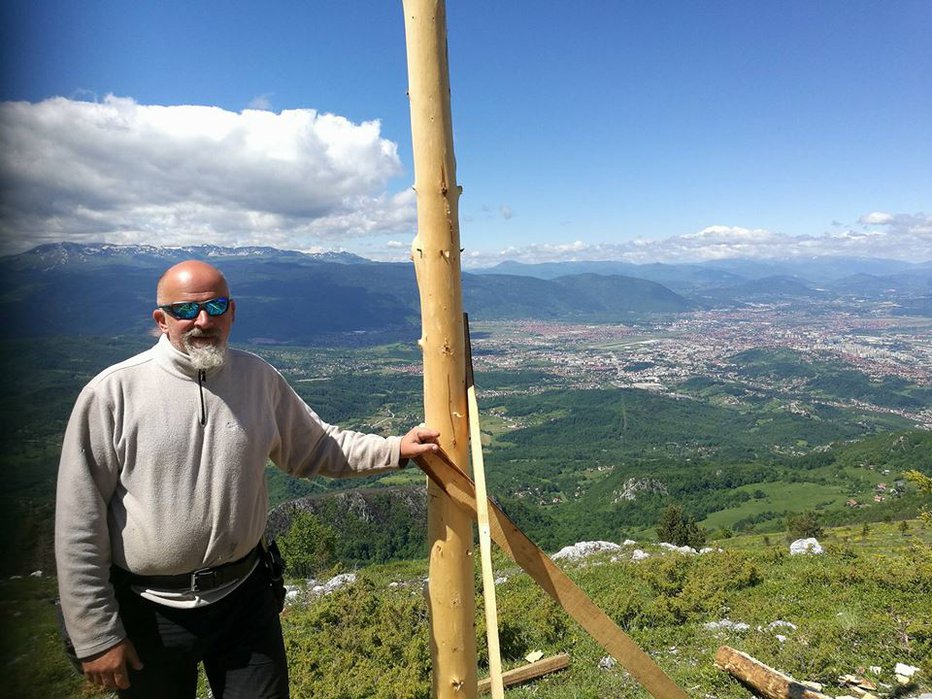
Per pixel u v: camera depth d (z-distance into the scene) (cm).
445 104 228
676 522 3794
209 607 227
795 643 567
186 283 218
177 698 234
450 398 241
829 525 6906
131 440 213
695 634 661
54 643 523
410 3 222
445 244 233
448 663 247
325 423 269
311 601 992
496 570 1113
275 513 5947
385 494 6303
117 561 220
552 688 545
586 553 1295
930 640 539
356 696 571
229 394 230
